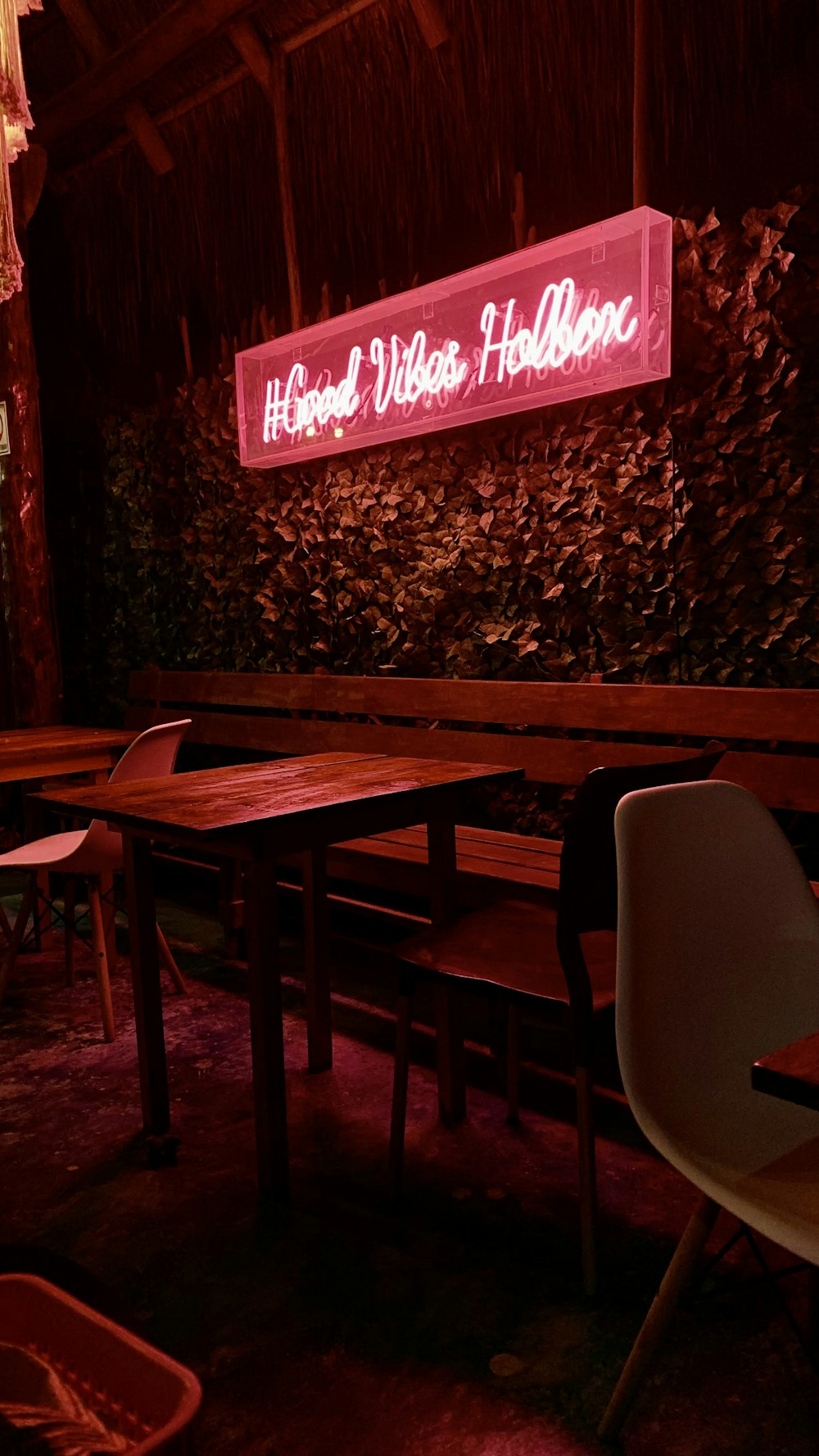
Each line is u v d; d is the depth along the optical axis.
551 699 3.44
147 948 2.48
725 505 3.25
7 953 3.44
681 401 3.30
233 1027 3.27
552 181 3.88
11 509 5.28
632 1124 2.58
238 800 2.34
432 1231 2.13
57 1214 2.23
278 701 4.38
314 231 4.61
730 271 3.14
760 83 3.24
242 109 4.57
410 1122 2.61
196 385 5.02
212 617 5.11
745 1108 1.48
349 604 4.43
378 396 4.17
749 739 3.02
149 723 4.99
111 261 5.49
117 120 5.00
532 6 3.62
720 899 1.52
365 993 3.54
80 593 5.90
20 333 5.25
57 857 3.27
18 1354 0.78
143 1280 1.99
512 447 3.78
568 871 1.81
